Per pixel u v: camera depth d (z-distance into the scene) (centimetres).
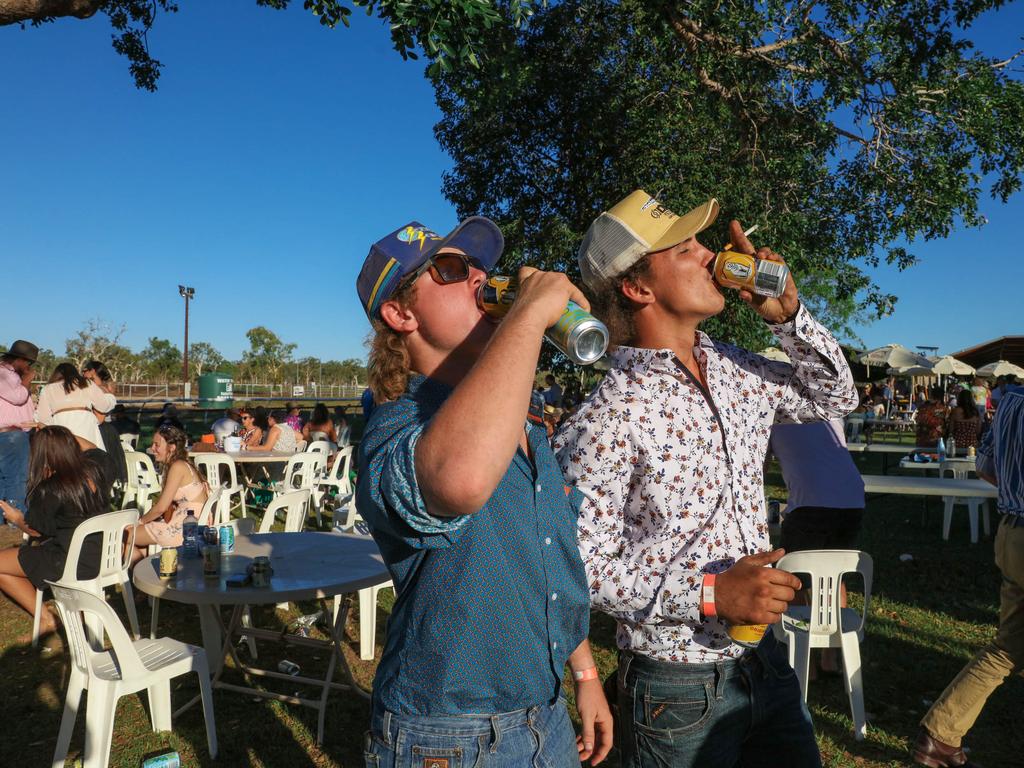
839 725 376
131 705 405
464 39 579
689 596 155
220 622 426
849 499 397
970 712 312
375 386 128
